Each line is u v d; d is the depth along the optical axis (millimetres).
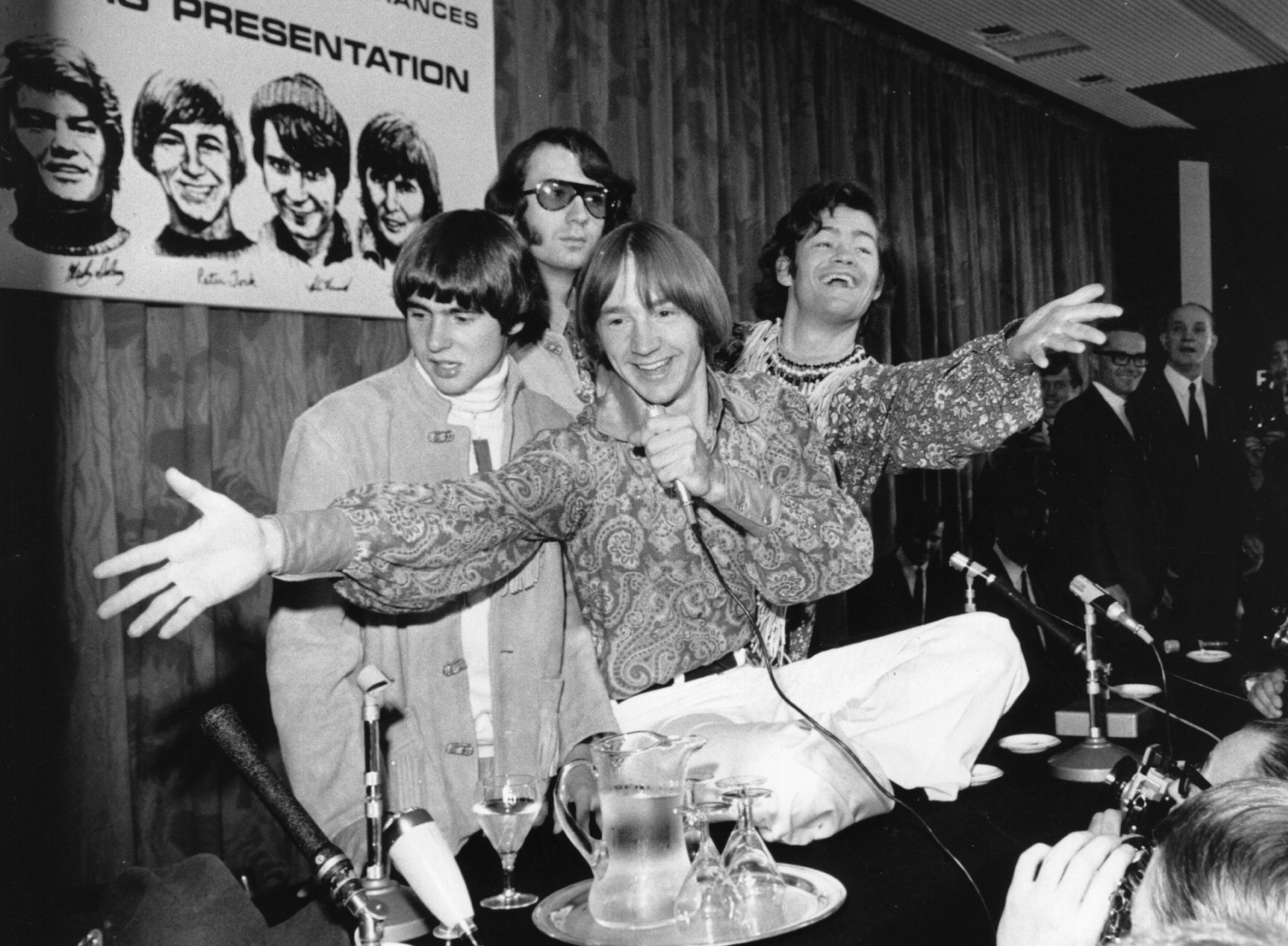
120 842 2975
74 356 2934
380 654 1850
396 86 3502
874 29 5531
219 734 1202
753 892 1426
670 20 4543
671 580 1923
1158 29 5691
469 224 1993
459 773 1857
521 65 3957
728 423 2021
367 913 1156
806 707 2029
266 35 3221
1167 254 7031
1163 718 2633
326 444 1912
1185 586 5418
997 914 1612
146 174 3010
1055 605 4547
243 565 1376
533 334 2457
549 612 1931
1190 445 5621
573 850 1802
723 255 4750
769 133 4988
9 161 2799
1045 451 4734
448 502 1629
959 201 6055
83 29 2904
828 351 2951
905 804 1810
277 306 3256
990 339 2562
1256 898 795
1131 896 1078
